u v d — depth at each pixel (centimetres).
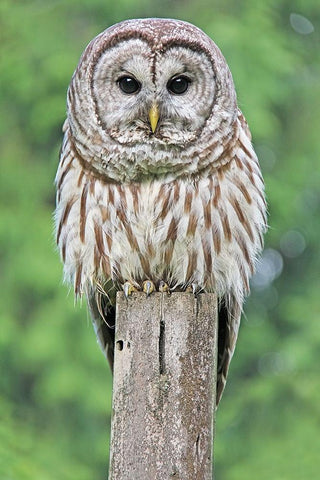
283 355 1862
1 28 2000
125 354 725
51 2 2005
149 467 704
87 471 1498
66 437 1862
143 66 892
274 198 1980
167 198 884
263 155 2030
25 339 1847
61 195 916
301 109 2044
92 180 895
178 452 706
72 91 913
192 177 888
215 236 892
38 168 1989
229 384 2011
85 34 1958
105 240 895
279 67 1911
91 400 1798
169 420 710
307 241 2128
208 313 726
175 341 723
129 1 1917
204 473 705
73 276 928
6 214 1938
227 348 921
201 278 902
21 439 1212
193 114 892
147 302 727
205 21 1930
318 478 1641
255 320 2091
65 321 1852
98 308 923
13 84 1958
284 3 2112
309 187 2050
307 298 2022
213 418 717
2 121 2006
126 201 888
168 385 716
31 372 1866
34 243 1909
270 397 1814
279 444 1756
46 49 1958
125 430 712
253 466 1698
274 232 2005
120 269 901
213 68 901
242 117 928
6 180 1977
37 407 1900
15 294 1900
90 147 896
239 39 1892
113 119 894
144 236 891
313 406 1802
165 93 891
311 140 2027
